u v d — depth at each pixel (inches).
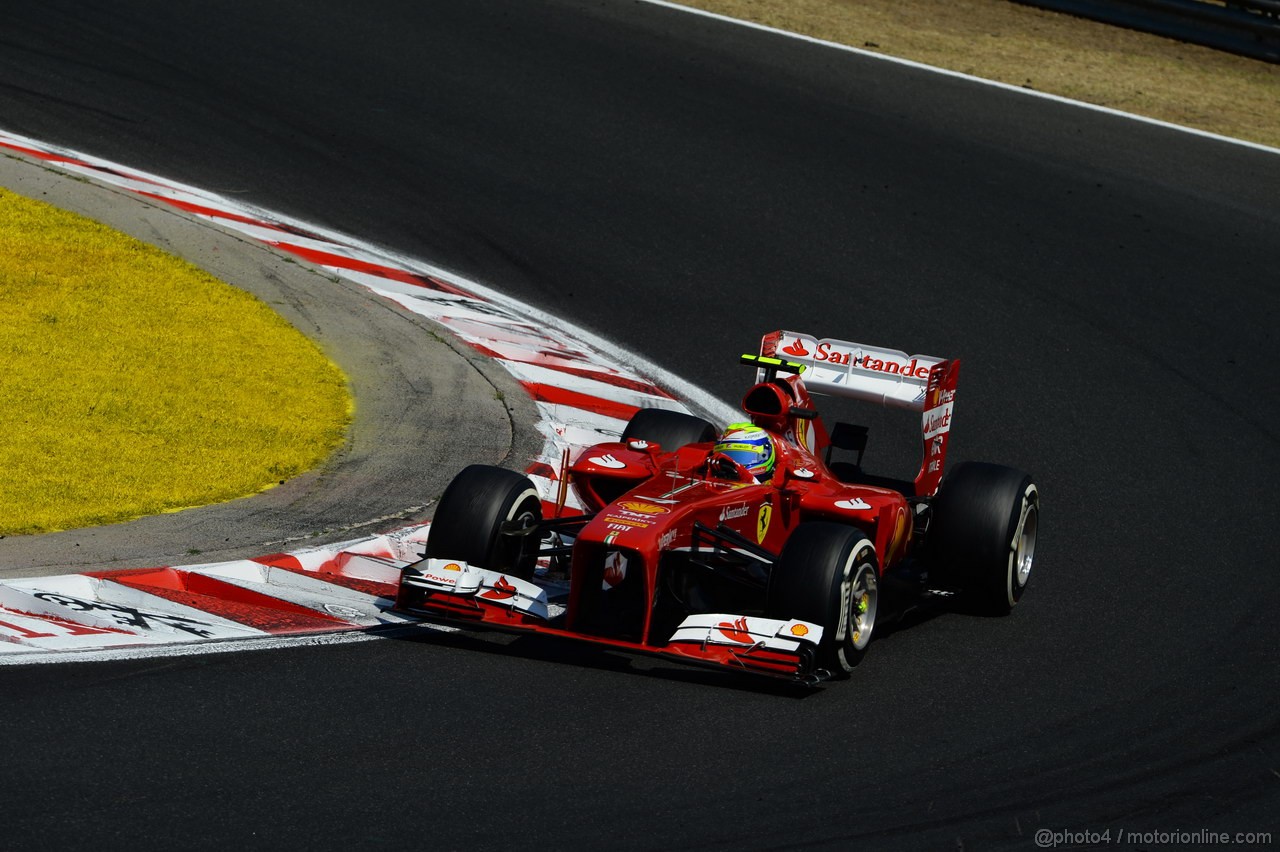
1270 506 1520.7
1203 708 1008.9
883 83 2864.2
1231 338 1979.6
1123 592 1269.7
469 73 2669.8
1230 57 3272.6
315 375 1616.6
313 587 1124.5
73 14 2704.2
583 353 1788.9
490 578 1019.3
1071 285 2100.1
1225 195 2491.4
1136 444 1663.4
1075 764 896.9
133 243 1891.0
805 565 975.6
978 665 1072.2
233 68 2564.0
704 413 1662.2
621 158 2402.8
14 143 2137.1
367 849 714.8
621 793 801.6
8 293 1694.1
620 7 3117.6
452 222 2134.6
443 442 1476.4
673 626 1040.8
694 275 2043.6
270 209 2085.4
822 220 2250.2
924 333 1916.8
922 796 831.1
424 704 907.4
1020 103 2842.0
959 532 1154.0
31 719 823.1
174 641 973.2
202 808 741.9
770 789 823.1
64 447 1341.0
